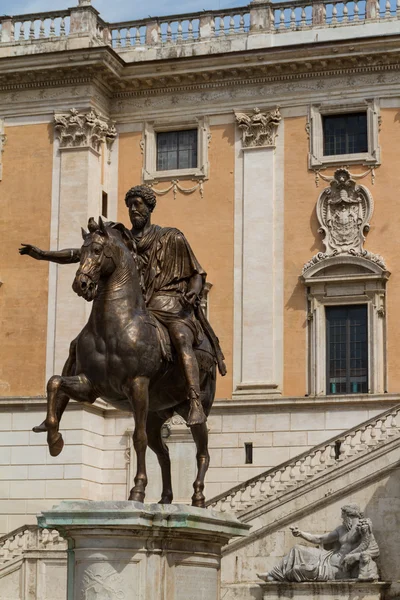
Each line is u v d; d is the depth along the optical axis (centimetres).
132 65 4334
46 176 4338
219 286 4228
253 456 4034
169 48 4469
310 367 4069
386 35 4075
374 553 3123
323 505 3238
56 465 4091
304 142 4238
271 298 4156
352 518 3159
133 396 1429
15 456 4138
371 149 4156
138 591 1357
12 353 4241
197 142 4356
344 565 3119
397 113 4166
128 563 1361
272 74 4272
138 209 1559
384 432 3397
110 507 1351
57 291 4238
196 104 4366
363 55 4138
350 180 4138
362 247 4097
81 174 4297
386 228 4094
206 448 1548
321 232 4150
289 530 3238
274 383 4078
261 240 4212
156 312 1507
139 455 1419
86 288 1432
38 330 4234
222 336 4181
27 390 4203
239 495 3397
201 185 4322
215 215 4291
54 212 4306
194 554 1422
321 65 4200
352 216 4128
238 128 4306
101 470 4184
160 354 1465
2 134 4403
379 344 4016
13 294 4284
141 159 4412
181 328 1495
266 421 4050
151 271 1537
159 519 1367
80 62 4256
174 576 1391
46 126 4366
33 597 3444
